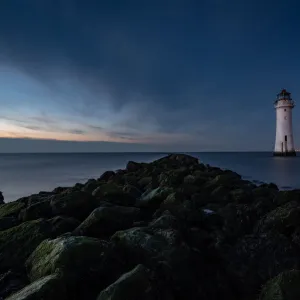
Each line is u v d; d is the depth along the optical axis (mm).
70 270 5062
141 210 10406
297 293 4680
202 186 14570
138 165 26125
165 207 10062
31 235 7246
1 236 7297
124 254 6219
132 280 4516
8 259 6527
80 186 17281
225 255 7207
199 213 9625
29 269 5883
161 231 6684
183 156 29984
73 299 4812
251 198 12805
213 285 6387
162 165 25984
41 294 4246
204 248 7715
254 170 54938
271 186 18406
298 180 38719
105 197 11352
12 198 28141
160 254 5957
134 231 6750
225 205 11438
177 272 5793
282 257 6906
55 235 7523
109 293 4281
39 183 39688
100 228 7859
